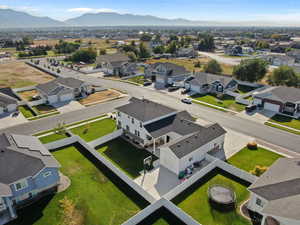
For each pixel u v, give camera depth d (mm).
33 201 23078
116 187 25297
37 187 23641
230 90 60500
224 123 41312
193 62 104750
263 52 143875
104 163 29344
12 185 21750
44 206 22516
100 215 21578
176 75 69312
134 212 21984
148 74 75625
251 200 21594
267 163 29422
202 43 156375
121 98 54688
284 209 18016
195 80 60969
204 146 29828
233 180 26297
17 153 24312
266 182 21500
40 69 89062
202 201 23219
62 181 26047
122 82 69750
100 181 26203
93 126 40062
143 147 33438
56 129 38156
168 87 64500
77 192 24406
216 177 26844
